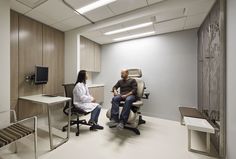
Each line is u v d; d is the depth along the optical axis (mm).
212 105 2121
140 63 3924
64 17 2816
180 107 3164
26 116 2732
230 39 1554
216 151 1887
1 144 1277
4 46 1930
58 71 3480
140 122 3002
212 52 2156
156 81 3684
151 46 3754
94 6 2398
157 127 2818
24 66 2684
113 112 2508
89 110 2516
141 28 3240
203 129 1809
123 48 4230
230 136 1558
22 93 2652
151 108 3717
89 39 4086
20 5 2330
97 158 1730
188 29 3283
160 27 3176
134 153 1854
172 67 3482
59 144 2029
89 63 4086
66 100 2244
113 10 2549
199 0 2041
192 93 3270
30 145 2006
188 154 1834
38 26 2971
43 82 2865
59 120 3084
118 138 2291
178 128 2764
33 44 2857
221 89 1711
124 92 2861
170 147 2016
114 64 4410
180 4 2158
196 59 3223
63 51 3648
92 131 2559
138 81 2941
